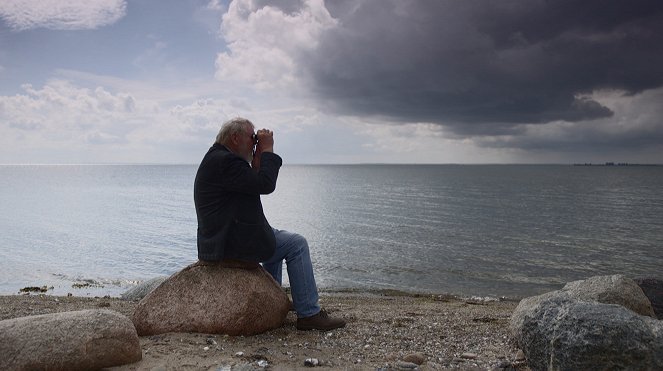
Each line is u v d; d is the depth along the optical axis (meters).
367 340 5.46
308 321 5.69
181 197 65.88
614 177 182.00
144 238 26.52
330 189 87.88
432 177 171.88
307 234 28.48
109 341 4.05
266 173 5.16
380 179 149.50
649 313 6.36
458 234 28.91
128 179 145.25
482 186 101.12
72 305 9.27
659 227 33.34
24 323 3.93
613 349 3.85
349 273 18.06
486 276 18.00
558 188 94.38
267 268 6.07
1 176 171.12
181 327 5.17
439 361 4.77
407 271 18.58
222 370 4.11
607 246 25.23
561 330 4.14
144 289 12.01
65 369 3.83
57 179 141.38
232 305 5.20
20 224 32.09
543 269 19.47
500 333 6.18
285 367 4.35
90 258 20.44
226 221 5.17
